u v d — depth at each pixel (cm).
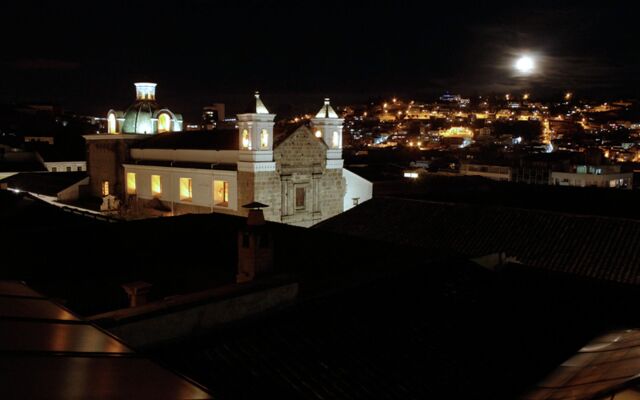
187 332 1056
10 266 1692
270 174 4153
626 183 8675
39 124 12344
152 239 2128
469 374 1130
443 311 1390
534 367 1170
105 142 5375
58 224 2244
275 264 1791
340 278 1462
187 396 489
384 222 3055
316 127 4697
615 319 1516
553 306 1559
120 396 454
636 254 2236
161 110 5584
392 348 1173
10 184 5631
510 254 2461
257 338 1103
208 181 4394
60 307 702
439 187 5553
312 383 1008
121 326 953
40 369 486
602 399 1261
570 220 2583
